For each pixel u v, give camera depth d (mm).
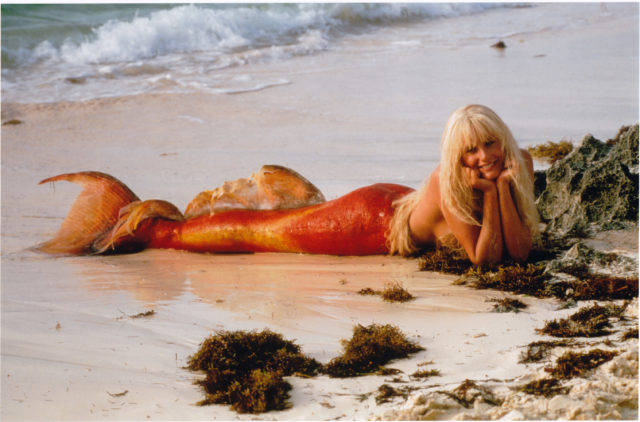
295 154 11984
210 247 7672
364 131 13508
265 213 7496
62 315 5738
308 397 4035
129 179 10891
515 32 25781
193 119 15125
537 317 5160
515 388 3781
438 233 6727
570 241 6762
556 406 3473
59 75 19422
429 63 20453
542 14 30047
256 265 7113
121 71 20047
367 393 4020
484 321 5137
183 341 5082
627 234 6781
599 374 3893
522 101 15211
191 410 3957
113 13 25500
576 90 16062
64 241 8078
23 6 24500
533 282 5836
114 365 4660
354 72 19531
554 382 3785
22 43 21219
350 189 9617
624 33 24078
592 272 5934
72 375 4508
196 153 12484
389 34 26156
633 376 3842
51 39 21812
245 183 7652
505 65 19656
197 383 4336
